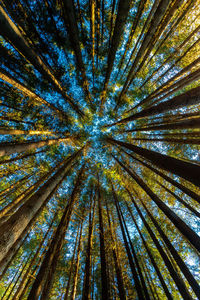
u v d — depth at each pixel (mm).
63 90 7582
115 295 4418
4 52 4875
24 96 5969
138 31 7613
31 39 5645
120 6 4219
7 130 4359
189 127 3508
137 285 3984
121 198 9578
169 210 4230
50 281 3756
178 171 2693
